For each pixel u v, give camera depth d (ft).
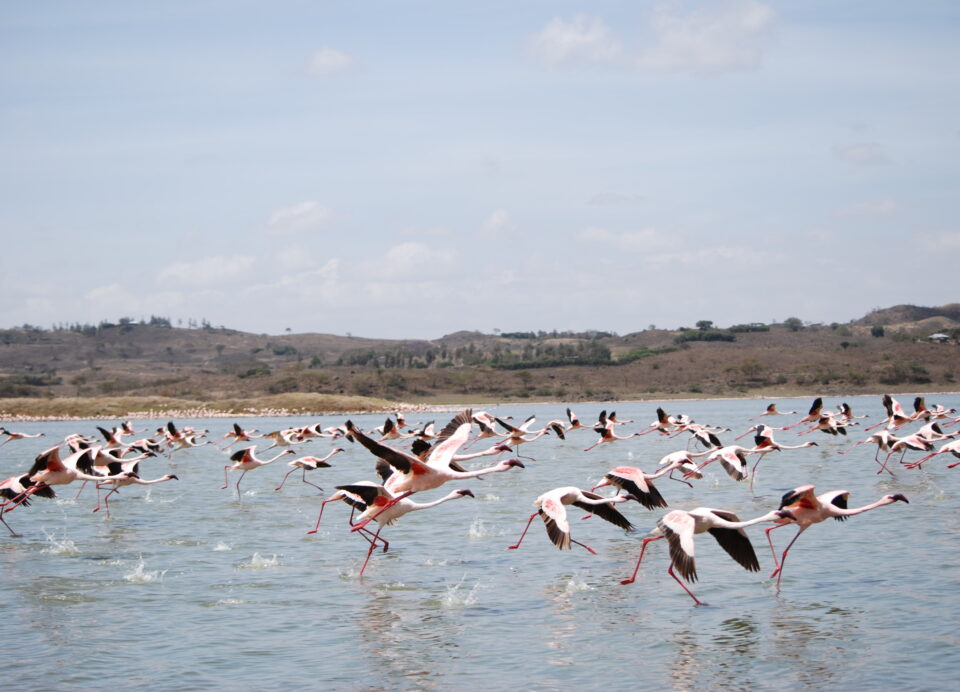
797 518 63.93
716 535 62.54
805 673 50.03
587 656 53.31
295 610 63.57
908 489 114.32
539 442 220.84
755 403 502.79
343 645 56.03
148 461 193.57
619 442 219.82
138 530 96.53
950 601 61.67
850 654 52.60
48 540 90.68
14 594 68.39
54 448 91.20
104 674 51.57
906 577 68.13
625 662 52.26
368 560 77.61
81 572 75.72
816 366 610.65
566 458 173.06
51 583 71.82
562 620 60.08
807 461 157.17
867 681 48.67
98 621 61.41
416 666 52.21
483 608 63.26
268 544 87.40
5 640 57.52
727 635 56.39
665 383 609.01
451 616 61.52
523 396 586.45
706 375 613.52
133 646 56.29
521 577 71.56
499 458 173.06
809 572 70.44
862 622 57.98
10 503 93.50
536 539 87.15
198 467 178.29
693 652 53.62
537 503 65.00
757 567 62.28
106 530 96.78
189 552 83.87
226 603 65.57
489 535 89.81
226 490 135.33
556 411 450.71
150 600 66.49
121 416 453.99
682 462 106.73
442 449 69.82
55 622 61.26
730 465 102.27
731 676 49.93
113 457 106.52
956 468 140.15
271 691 48.88
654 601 63.98
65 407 463.42
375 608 63.72
